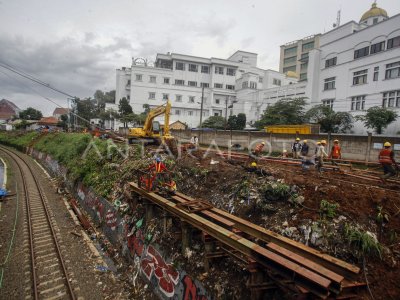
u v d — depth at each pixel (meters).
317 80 37.47
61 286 7.94
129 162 15.20
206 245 6.21
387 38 28.09
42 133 43.38
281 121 33.88
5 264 8.95
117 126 56.44
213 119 48.31
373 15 42.81
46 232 11.61
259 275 4.84
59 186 20.06
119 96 61.88
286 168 11.98
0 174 23.72
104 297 7.59
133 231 9.52
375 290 4.65
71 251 10.01
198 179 10.73
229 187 9.08
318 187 7.14
